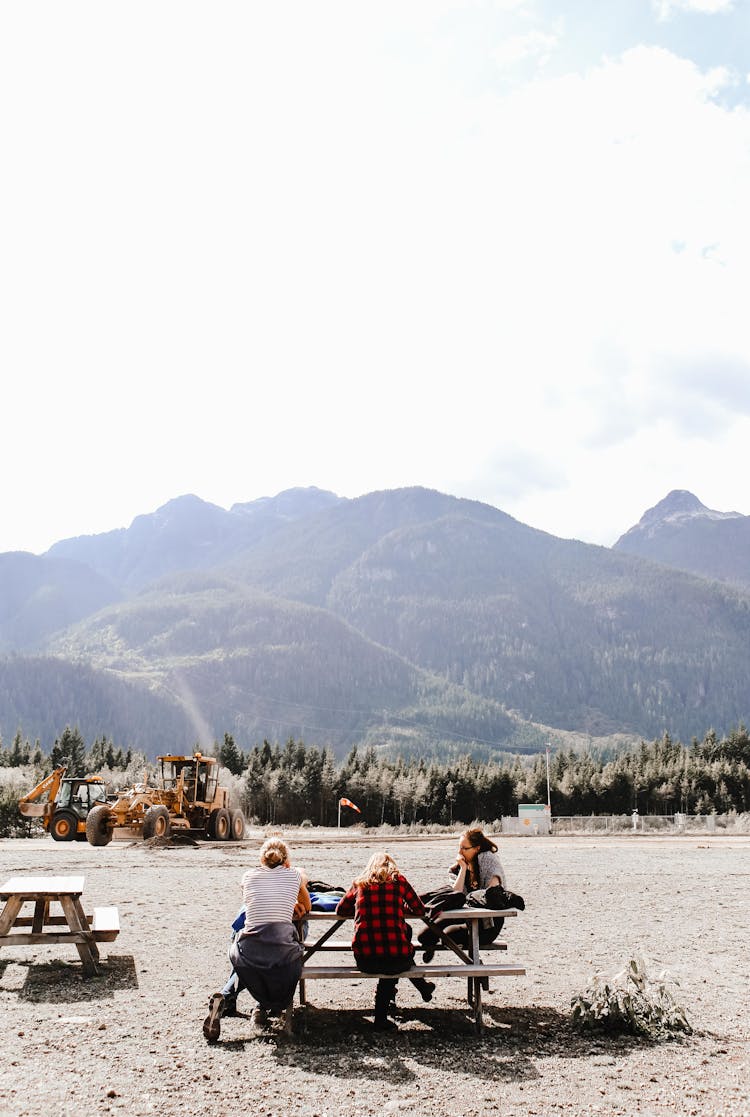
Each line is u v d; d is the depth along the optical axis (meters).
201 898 13.91
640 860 22.89
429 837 36.38
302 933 7.39
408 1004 7.74
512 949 10.03
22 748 110.62
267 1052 6.21
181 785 29.91
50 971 8.58
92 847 26.77
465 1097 5.35
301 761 116.88
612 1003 6.86
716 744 133.25
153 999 7.52
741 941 10.66
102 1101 5.13
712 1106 5.25
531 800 104.44
